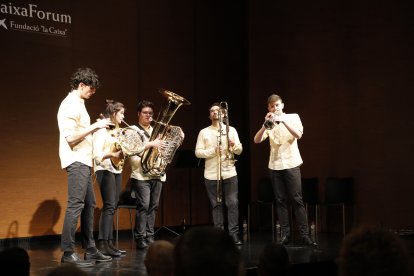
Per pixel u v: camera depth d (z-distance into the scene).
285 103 6.86
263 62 7.01
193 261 1.12
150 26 6.74
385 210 6.08
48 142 5.96
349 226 6.39
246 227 6.38
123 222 6.51
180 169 6.98
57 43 6.02
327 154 6.56
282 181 5.10
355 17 6.35
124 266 3.97
